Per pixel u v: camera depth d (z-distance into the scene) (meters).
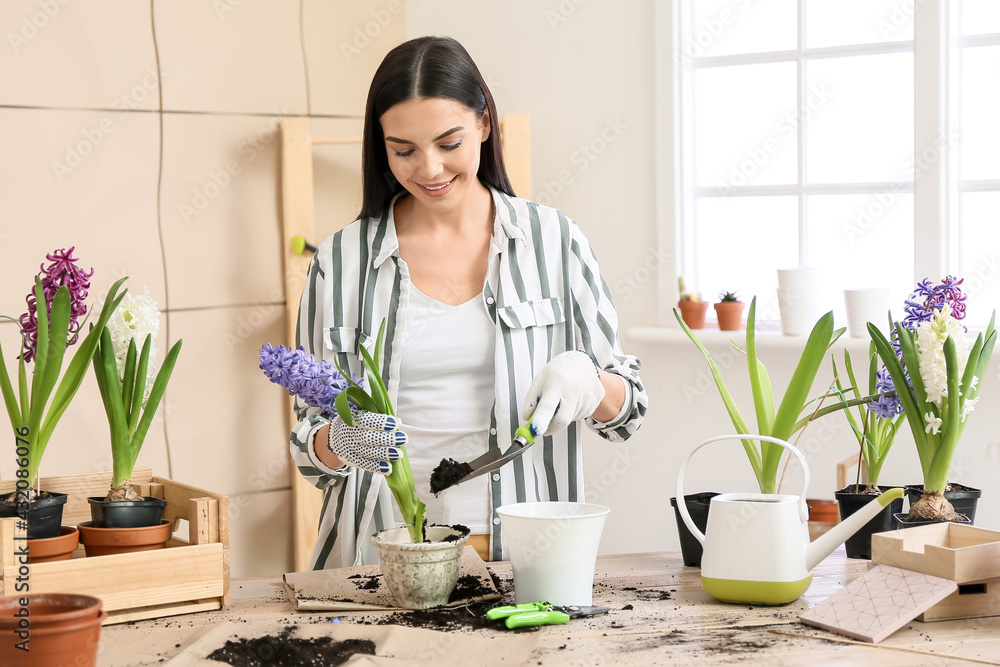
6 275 2.27
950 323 1.27
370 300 1.45
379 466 1.08
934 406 1.28
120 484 1.15
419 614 1.04
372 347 1.44
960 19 2.30
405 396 1.44
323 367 1.07
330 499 1.49
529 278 1.46
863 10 2.47
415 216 1.49
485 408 1.43
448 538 1.11
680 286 2.62
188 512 1.18
